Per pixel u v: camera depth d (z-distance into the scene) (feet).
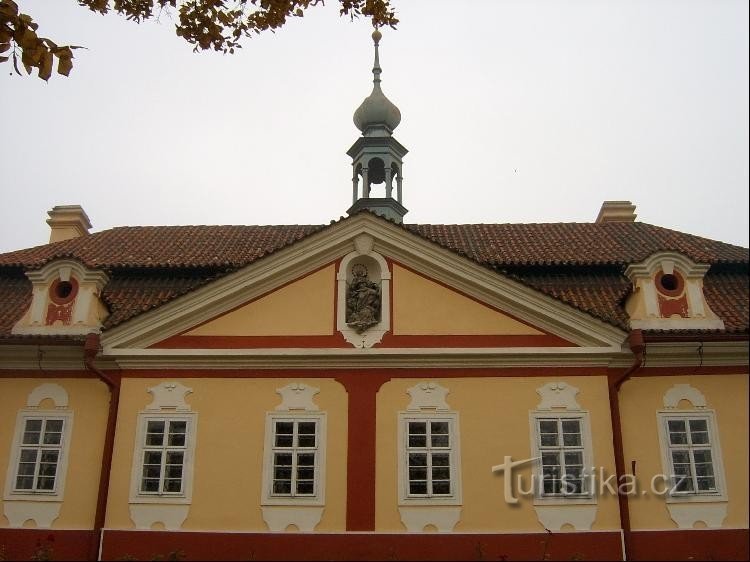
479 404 53.42
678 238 68.69
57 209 82.58
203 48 40.81
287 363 54.65
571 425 52.95
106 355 54.65
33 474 54.08
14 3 32.12
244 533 50.98
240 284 55.72
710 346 53.26
